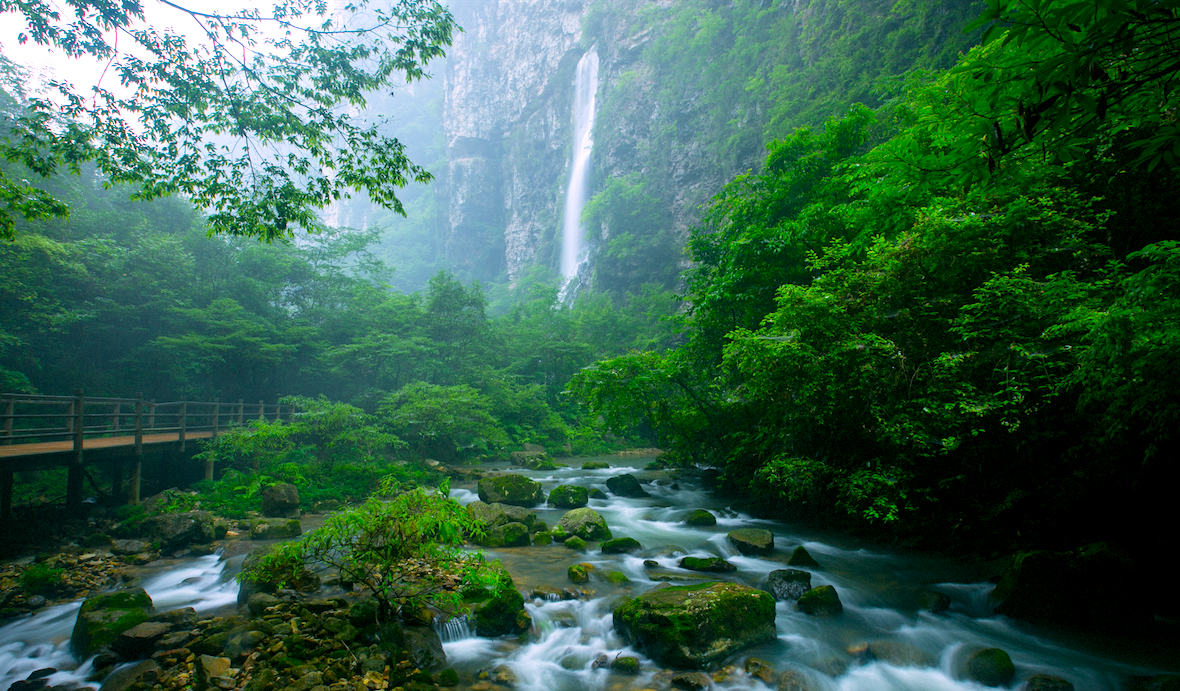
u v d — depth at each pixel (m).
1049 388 6.26
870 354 7.33
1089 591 5.46
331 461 14.89
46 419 15.55
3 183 6.49
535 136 66.75
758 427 10.36
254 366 20.34
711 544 8.73
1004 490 7.22
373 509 5.19
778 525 10.04
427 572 6.28
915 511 8.20
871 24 26.45
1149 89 2.37
